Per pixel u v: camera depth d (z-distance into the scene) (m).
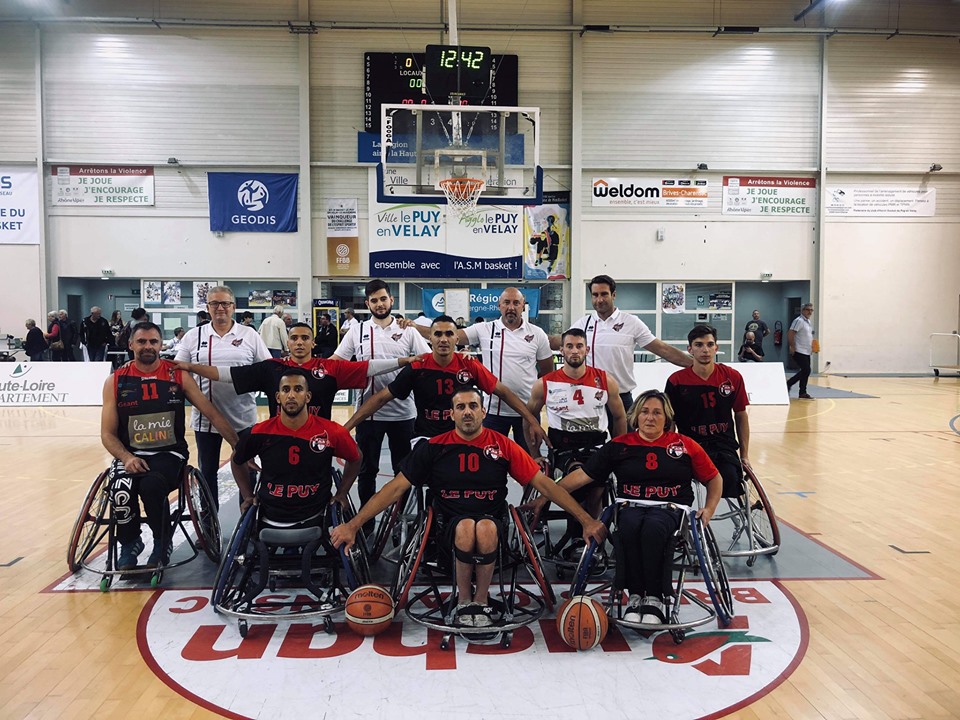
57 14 12.72
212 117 13.02
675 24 13.40
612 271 13.73
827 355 14.41
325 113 13.12
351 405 11.01
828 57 13.73
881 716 2.41
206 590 3.59
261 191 13.14
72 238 13.10
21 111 12.89
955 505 5.19
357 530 3.23
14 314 13.08
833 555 4.10
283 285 13.63
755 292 15.61
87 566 3.88
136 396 3.77
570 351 3.92
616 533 3.14
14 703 2.48
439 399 3.97
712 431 4.12
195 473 3.93
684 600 3.48
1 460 6.83
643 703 2.48
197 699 2.51
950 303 14.45
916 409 10.28
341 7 12.96
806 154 13.84
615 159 13.55
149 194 13.09
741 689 2.59
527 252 13.60
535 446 4.04
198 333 4.46
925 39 13.88
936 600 3.44
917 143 14.05
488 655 2.86
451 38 10.23
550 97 13.36
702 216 13.79
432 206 13.41
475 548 3.03
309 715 2.40
